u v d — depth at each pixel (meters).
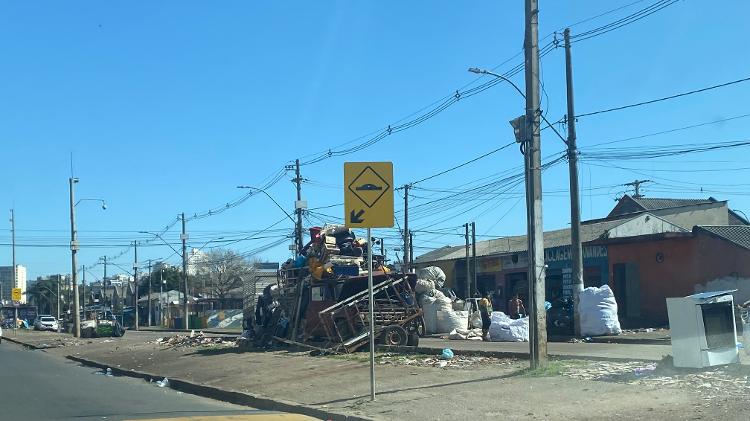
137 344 32.00
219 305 79.19
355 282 21.17
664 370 11.48
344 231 23.05
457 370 14.09
